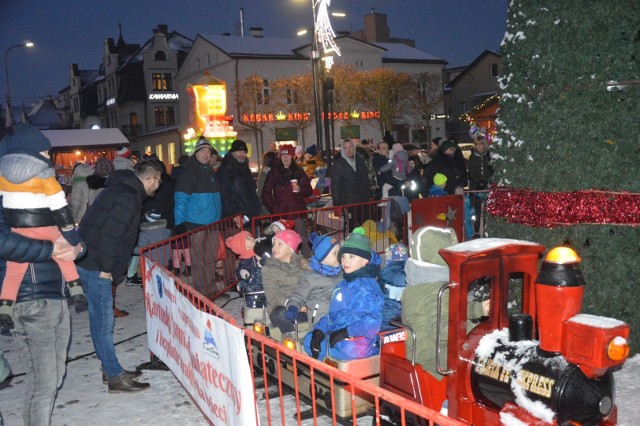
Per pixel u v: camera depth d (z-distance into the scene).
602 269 5.37
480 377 3.43
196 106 29.83
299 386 4.88
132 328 7.73
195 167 8.50
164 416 5.07
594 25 5.21
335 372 2.84
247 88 49.31
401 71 57.84
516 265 3.68
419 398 3.92
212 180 8.62
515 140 5.77
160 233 9.10
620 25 5.16
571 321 2.95
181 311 4.89
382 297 4.43
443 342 4.07
